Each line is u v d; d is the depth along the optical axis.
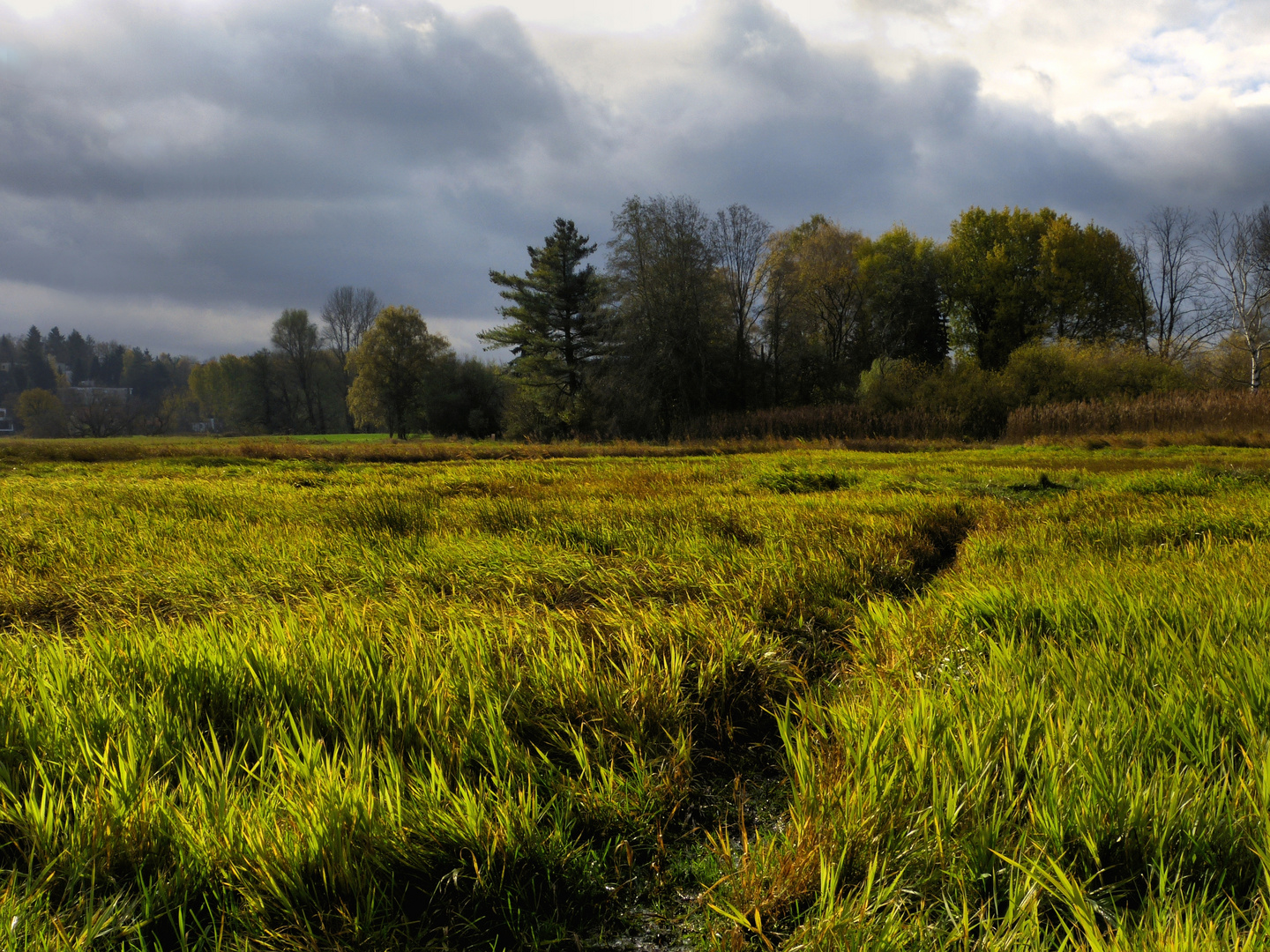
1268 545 4.66
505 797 1.96
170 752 2.26
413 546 5.54
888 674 2.86
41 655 3.03
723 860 1.85
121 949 1.54
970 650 2.96
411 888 1.75
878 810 1.79
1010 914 1.45
